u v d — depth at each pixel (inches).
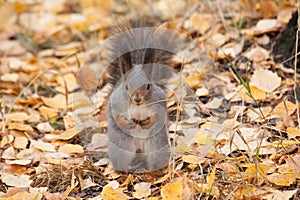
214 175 233.1
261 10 385.4
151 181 254.5
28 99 358.0
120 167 261.4
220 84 331.3
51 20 509.0
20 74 403.2
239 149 255.9
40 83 387.9
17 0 533.6
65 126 319.6
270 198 224.1
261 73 315.3
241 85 322.7
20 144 299.4
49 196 241.6
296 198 229.3
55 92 378.0
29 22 493.0
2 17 513.3
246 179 239.3
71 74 373.7
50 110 337.4
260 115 286.4
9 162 281.3
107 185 247.8
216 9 409.4
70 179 260.7
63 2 537.6
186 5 435.2
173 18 414.3
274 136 261.4
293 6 364.5
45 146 289.4
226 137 272.5
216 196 228.7
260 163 249.3
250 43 370.3
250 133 275.3
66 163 272.1
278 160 256.8
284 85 319.9
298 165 245.6
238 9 403.2
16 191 250.8
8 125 321.4
